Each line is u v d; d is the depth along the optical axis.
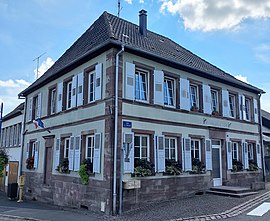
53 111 16.75
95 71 13.23
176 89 14.84
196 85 16.20
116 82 12.10
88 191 12.52
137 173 12.15
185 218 9.78
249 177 18.52
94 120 12.79
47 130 16.83
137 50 12.71
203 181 15.26
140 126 12.71
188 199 13.52
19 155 21.05
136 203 11.92
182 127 14.66
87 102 13.66
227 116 17.61
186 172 14.42
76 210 12.68
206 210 10.95
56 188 15.09
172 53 16.28
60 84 16.12
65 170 14.30
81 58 13.70
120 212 11.18
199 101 16.14
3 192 22.72
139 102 12.83
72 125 14.40
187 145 14.70
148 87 13.54
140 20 16.75
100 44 12.44
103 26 15.38
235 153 18.23
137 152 12.73
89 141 13.45
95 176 12.20
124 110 12.23
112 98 11.97
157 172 12.98
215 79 17.14
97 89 12.83
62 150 15.12
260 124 20.45
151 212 11.07
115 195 11.25
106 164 11.67
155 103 13.50
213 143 16.69
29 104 20.19
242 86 18.94
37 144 17.86
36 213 12.30
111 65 12.27
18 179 19.67
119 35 13.96
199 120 15.68
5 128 25.72
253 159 19.42
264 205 11.99
